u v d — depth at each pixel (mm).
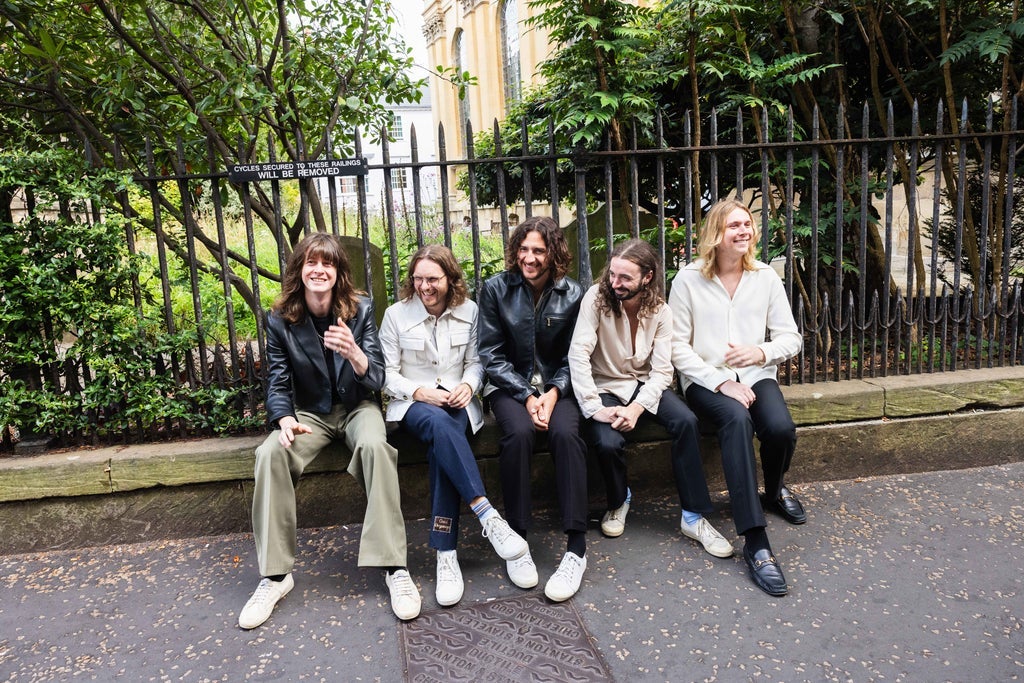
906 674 2094
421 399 2834
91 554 3006
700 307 3059
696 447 2840
